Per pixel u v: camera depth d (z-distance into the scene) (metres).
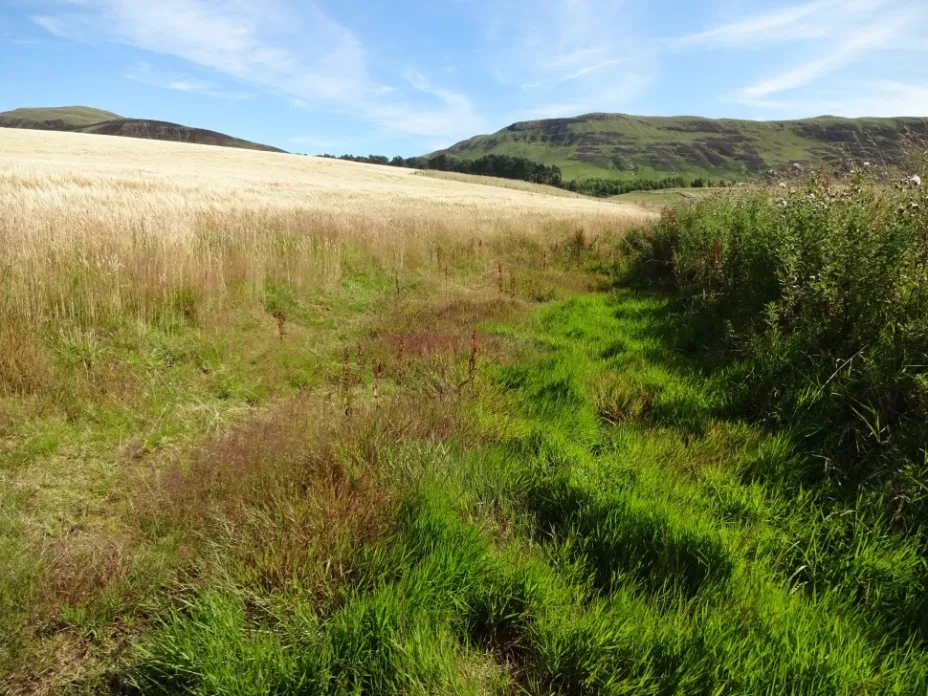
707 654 1.81
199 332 5.65
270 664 1.75
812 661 1.79
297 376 4.98
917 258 3.73
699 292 7.04
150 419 3.91
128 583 2.20
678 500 2.76
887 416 3.13
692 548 2.34
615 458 3.25
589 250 12.85
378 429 3.38
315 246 9.78
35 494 2.94
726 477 3.02
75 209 9.16
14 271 5.30
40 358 4.29
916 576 2.23
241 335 5.85
